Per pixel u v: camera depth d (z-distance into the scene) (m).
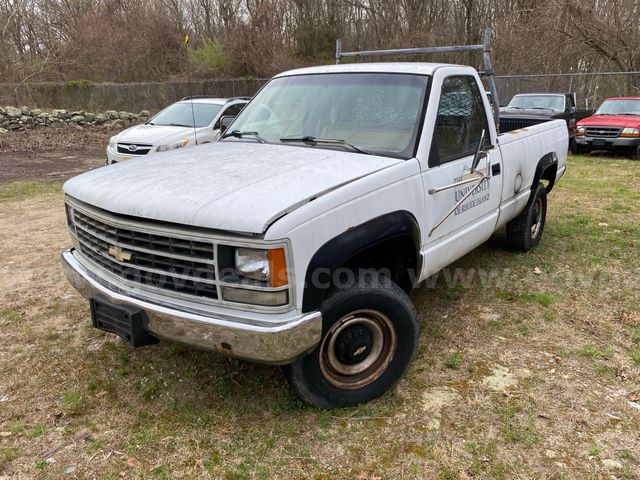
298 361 2.98
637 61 21.89
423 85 3.79
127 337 3.01
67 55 26.75
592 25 21.72
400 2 31.12
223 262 2.70
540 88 23.09
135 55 28.61
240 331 2.66
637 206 8.22
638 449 2.94
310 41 32.00
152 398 3.40
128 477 2.76
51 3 27.72
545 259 5.84
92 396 3.43
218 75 29.61
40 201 8.88
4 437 3.05
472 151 4.15
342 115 3.89
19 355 3.92
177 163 3.52
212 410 3.28
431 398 3.39
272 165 3.30
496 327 4.32
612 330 4.25
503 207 4.80
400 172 3.30
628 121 13.51
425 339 4.12
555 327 4.31
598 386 3.50
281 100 4.33
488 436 3.04
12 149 15.60
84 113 20.25
